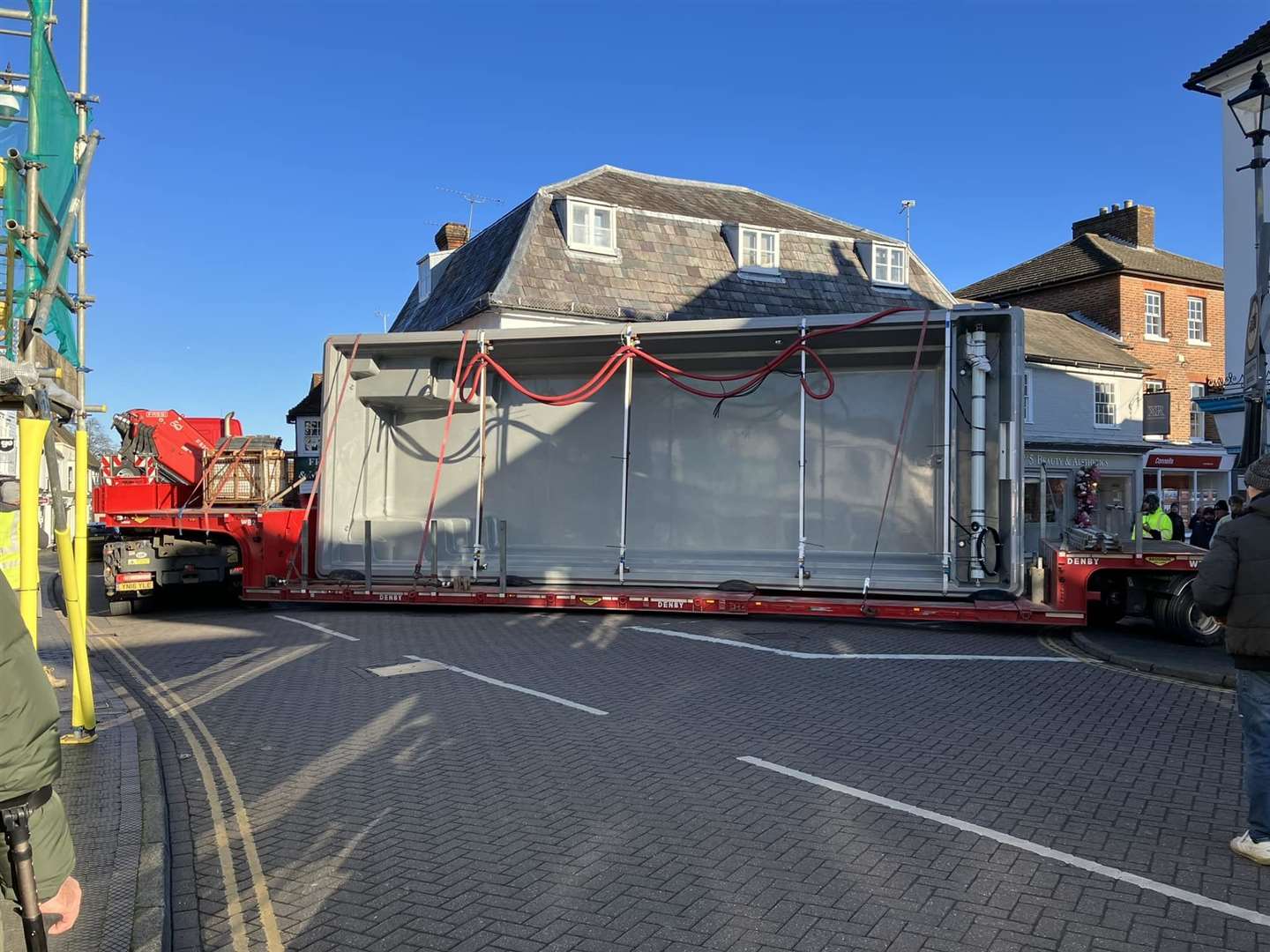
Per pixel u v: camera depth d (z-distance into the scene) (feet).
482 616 42.14
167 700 26.94
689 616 41.27
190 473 48.78
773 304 82.07
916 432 40.01
